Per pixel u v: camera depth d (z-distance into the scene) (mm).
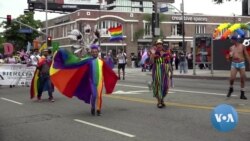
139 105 13555
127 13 69562
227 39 31750
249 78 23172
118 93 17359
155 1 37469
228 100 13922
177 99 14648
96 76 11766
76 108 13422
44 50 15516
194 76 27297
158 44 12625
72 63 12117
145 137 8836
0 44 75500
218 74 28047
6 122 11211
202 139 8438
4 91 19641
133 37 69750
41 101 15406
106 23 68562
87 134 9375
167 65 12695
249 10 31844
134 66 57062
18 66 21625
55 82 12289
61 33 75000
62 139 8992
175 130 9383
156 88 12711
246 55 14141
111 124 10422
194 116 11016
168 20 73000
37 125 10648
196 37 28750
